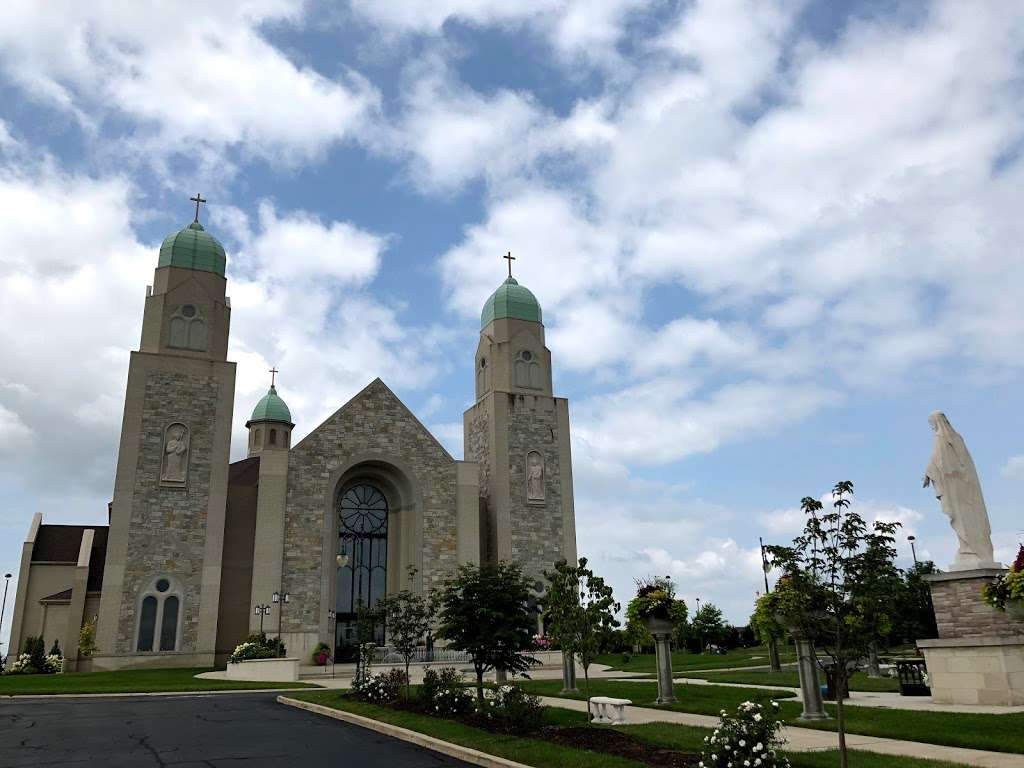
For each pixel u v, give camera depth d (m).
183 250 54.12
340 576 53.50
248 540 52.06
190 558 48.62
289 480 51.97
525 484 58.22
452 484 56.38
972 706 20.59
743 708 13.01
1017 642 20.80
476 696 25.33
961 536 22.73
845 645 12.21
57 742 19.14
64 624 54.50
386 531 55.78
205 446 50.72
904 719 18.66
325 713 25.41
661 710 23.61
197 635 47.59
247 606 50.78
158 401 50.50
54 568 57.00
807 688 20.31
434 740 18.28
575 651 21.62
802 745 16.12
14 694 32.16
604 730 18.33
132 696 32.34
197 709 27.02
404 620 29.73
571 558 57.75
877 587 12.09
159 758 16.84
